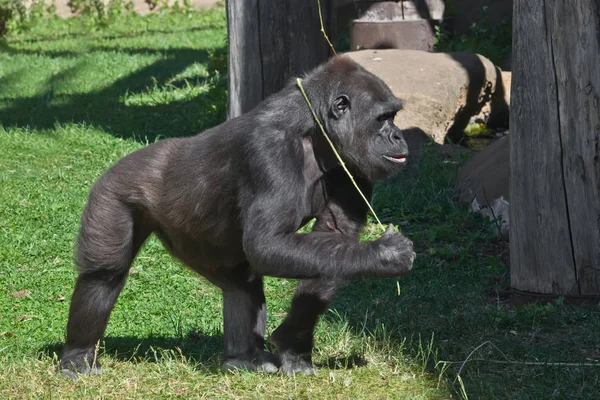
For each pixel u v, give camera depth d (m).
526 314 14.45
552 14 14.24
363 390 11.73
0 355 13.31
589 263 14.70
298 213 10.88
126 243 12.07
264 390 11.67
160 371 12.40
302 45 22.02
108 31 54.75
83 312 12.18
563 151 14.54
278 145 10.81
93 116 31.56
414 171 23.19
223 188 11.24
